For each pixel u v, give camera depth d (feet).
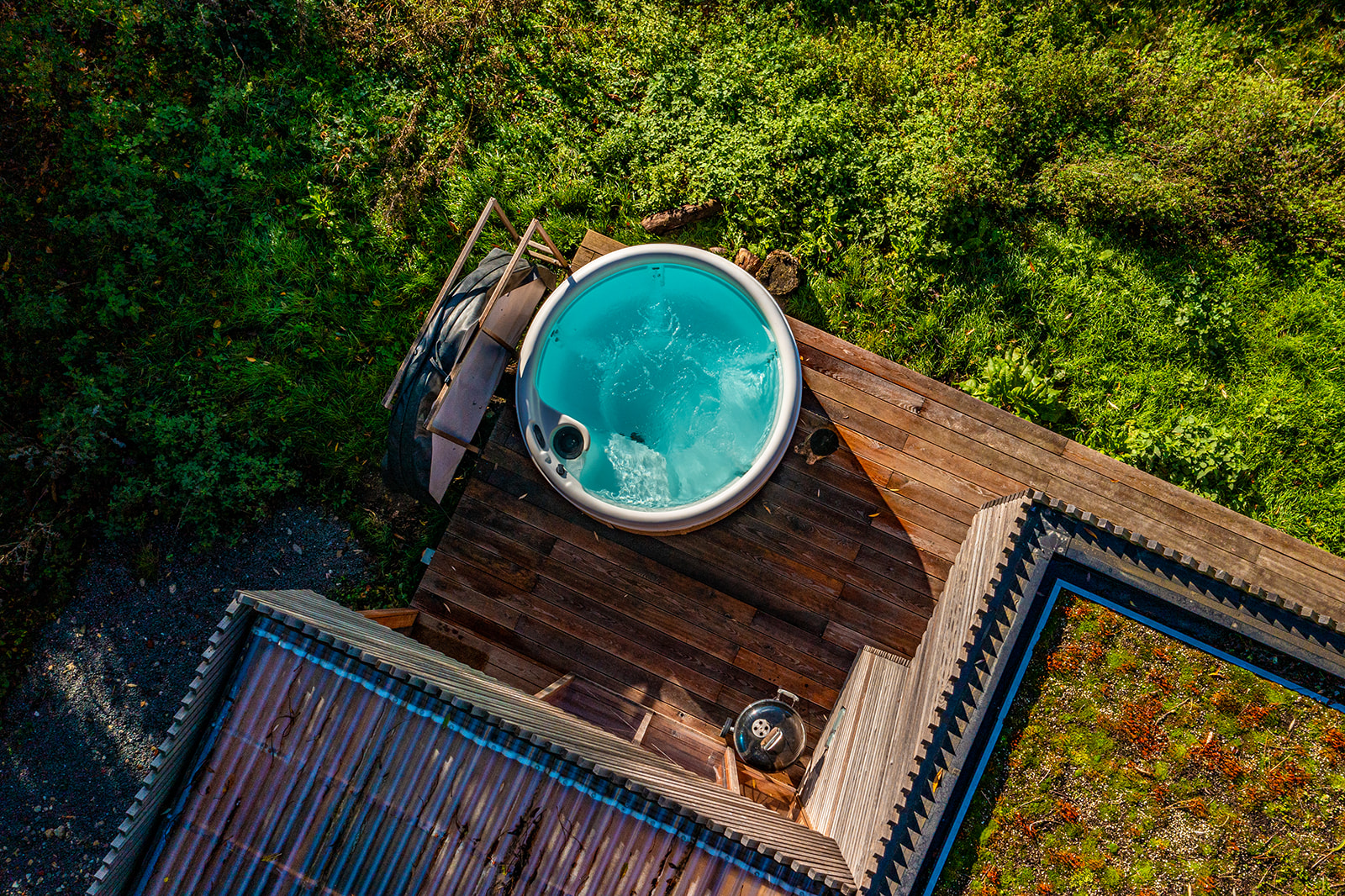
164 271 24.95
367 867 14.33
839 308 23.98
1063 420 23.41
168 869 14.20
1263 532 20.10
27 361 24.22
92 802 22.49
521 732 14.24
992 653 14.07
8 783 22.56
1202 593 14.03
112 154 24.84
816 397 21.42
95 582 23.48
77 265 24.56
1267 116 23.09
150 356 24.43
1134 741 14.15
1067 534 14.37
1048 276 23.65
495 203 19.75
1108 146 24.14
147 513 23.71
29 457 22.75
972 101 24.23
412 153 25.44
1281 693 14.02
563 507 21.58
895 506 20.84
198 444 23.81
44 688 22.98
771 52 25.34
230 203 25.03
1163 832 14.02
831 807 17.44
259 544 23.84
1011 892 13.91
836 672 20.54
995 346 23.65
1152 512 20.39
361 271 24.84
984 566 15.58
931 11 25.61
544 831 14.28
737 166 24.32
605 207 25.17
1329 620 13.82
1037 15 24.62
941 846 13.83
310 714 14.51
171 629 23.32
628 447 24.04
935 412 21.13
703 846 14.08
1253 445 22.76
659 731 20.53
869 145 24.29
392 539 23.98
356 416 24.34
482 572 21.54
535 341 20.88
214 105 25.09
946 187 23.25
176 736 13.51
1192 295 23.15
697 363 23.85
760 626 20.81
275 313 24.41
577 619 21.21
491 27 25.82
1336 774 13.87
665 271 22.66
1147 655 14.28
